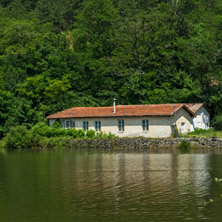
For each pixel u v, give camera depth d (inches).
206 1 6048.2
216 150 2723.9
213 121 3713.1
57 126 3533.5
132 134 3287.4
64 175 1766.7
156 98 4205.2
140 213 1159.6
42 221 1110.4
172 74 4446.4
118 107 3452.3
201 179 1615.4
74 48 5354.3
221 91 3878.0
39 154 2674.7
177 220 1093.1
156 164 2043.6
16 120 3727.9
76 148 3100.4
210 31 4987.7
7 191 1467.8
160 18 4736.7
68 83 4510.3
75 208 1224.2
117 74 4744.1
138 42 4849.9
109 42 5108.3
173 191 1412.4
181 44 4441.4
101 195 1374.3
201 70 4010.8
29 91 4375.0
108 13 5413.4
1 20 6569.9
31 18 6663.4
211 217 1114.7
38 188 1508.4
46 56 4896.7
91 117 3400.6
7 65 5039.4
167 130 3169.3
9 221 1115.9
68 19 6688.0
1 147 3331.7
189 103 3750.0
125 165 2027.6
